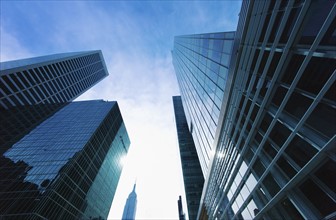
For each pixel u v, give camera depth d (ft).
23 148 182.80
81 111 278.87
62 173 147.33
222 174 96.78
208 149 120.88
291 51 37.96
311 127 34.58
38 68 285.23
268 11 46.52
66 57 352.90
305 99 35.68
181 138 303.07
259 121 54.34
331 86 29.63
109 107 292.81
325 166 34.17
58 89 325.83
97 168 216.33
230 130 78.59
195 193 203.82
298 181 41.34
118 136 314.55
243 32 58.54
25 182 136.77
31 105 265.34
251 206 69.31
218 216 116.06
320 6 30.89
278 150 46.01
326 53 29.25
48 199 124.16
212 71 93.81
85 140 198.39
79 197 163.94
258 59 51.29
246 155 66.33
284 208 49.98
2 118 222.48
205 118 117.70
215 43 88.33
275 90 45.27
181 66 218.79
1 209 114.42
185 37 183.11
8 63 278.87
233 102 71.56
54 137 204.44
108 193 249.75
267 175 53.67
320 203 36.88
